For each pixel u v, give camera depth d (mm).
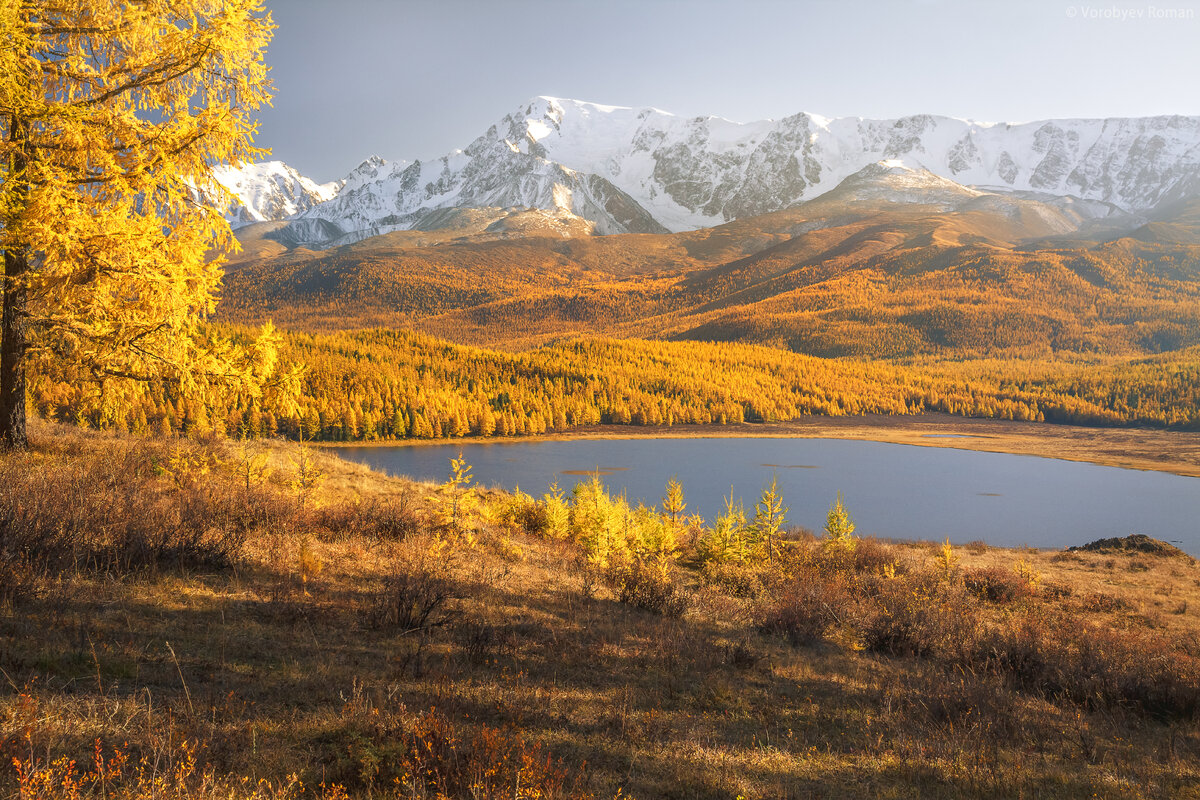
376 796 4477
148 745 4621
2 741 4043
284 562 11352
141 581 8867
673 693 8688
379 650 8109
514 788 4672
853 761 7086
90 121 12727
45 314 13367
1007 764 7332
